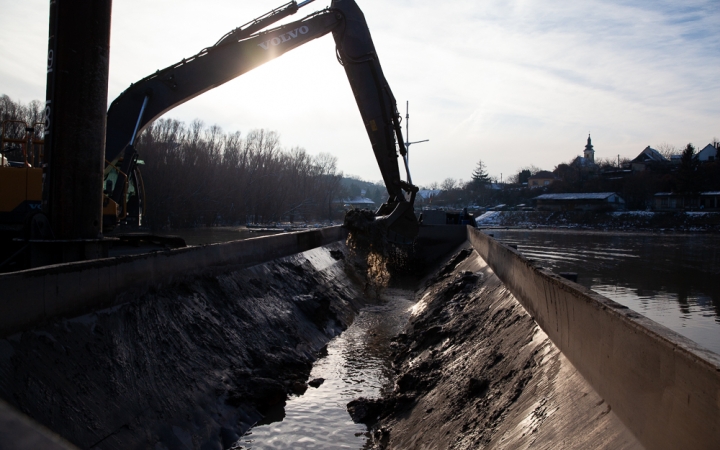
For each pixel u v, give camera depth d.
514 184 153.00
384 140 19.52
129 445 5.86
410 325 14.30
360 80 18.95
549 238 67.69
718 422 2.75
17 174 13.59
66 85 8.56
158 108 16.08
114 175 15.54
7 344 5.30
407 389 9.24
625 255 43.59
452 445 6.27
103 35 8.83
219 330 9.53
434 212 33.53
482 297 12.40
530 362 6.68
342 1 18.45
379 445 7.61
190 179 74.94
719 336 16.72
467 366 8.57
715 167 96.62
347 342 13.16
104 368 6.38
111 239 9.27
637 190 101.19
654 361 3.55
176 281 9.44
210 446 7.07
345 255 22.52
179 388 7.39
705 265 36.34
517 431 5.36
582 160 145.88
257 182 92.88
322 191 115.69
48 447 1.72
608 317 4.43
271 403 8.80
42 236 8.59
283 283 14.39
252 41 16.77
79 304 6.59
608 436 4.05
